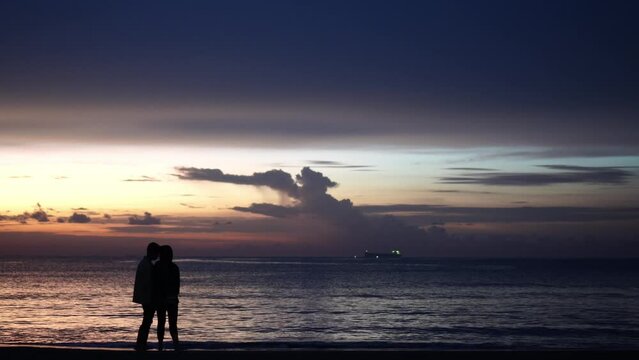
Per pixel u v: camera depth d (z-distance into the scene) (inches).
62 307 2049.7
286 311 1990.7
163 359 623.5
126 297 2554.1
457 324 1635.1
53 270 6924.2
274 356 659.4
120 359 621.0
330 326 1569.9
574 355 685.3
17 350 663.8
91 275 5354.3
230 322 1640.0
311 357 660.1
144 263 653.9
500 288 3472.0
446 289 3380.9
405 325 1606.8
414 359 657.0
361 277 5300.2
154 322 1524.4
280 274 6146.7
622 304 2331.4
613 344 1198.3
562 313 1964.8
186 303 2309.3
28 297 2556.6
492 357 669.9
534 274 6102.4
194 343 955.3
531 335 1390.3
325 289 3361.2
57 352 657.0
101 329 1406.3
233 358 642.8
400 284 4001.0
